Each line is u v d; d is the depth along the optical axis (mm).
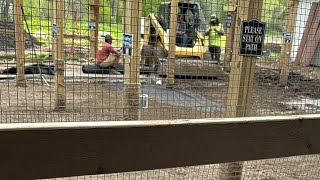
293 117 1504
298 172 3779
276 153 1480
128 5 4066
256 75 9078
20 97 6176
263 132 1437
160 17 9078
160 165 1272
